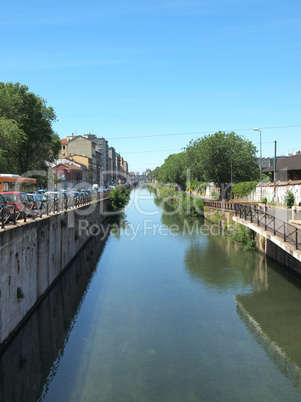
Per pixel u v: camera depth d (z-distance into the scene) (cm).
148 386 1120
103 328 1539
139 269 2475
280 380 1148
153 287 2077
